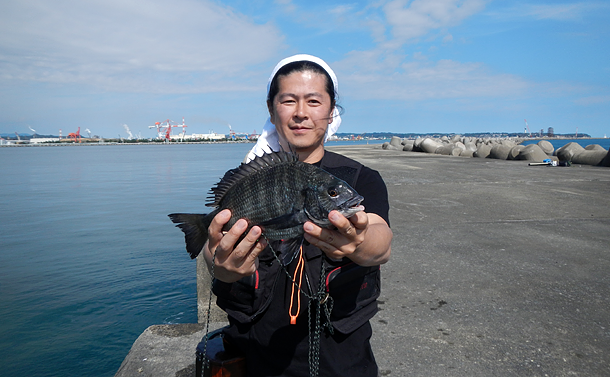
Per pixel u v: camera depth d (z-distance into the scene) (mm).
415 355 2998
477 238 6215
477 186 11445
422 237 6270
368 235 1583
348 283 1758
